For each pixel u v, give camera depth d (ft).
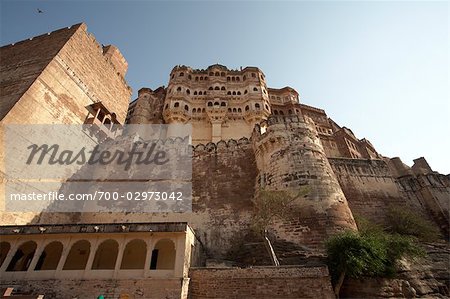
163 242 56.80
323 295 43.96
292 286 45.29
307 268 46.83
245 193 84.02
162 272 46.26
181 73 165.99
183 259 47.62
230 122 145.79
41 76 84.17
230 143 100.58
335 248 49.73
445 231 95.30
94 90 110.11
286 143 79.66
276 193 64.18
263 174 80.12
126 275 46.57
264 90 162.81
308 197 66.39
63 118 89.97
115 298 44.14
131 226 52.34
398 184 107.76
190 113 149.38
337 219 62.69
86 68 108.17
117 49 138.21
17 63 96.94
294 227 63.10
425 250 59.21
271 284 45.88
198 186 89.61
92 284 46.01
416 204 102.53
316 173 72.13
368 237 51.60
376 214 91.91
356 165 105.19
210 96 154.30
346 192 95.55
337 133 156.25
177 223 52.11
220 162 95.50
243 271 47.88
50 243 54.34
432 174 109.29
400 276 50.39
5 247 54.65
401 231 83.35
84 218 87.04
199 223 79.25
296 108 170.19
